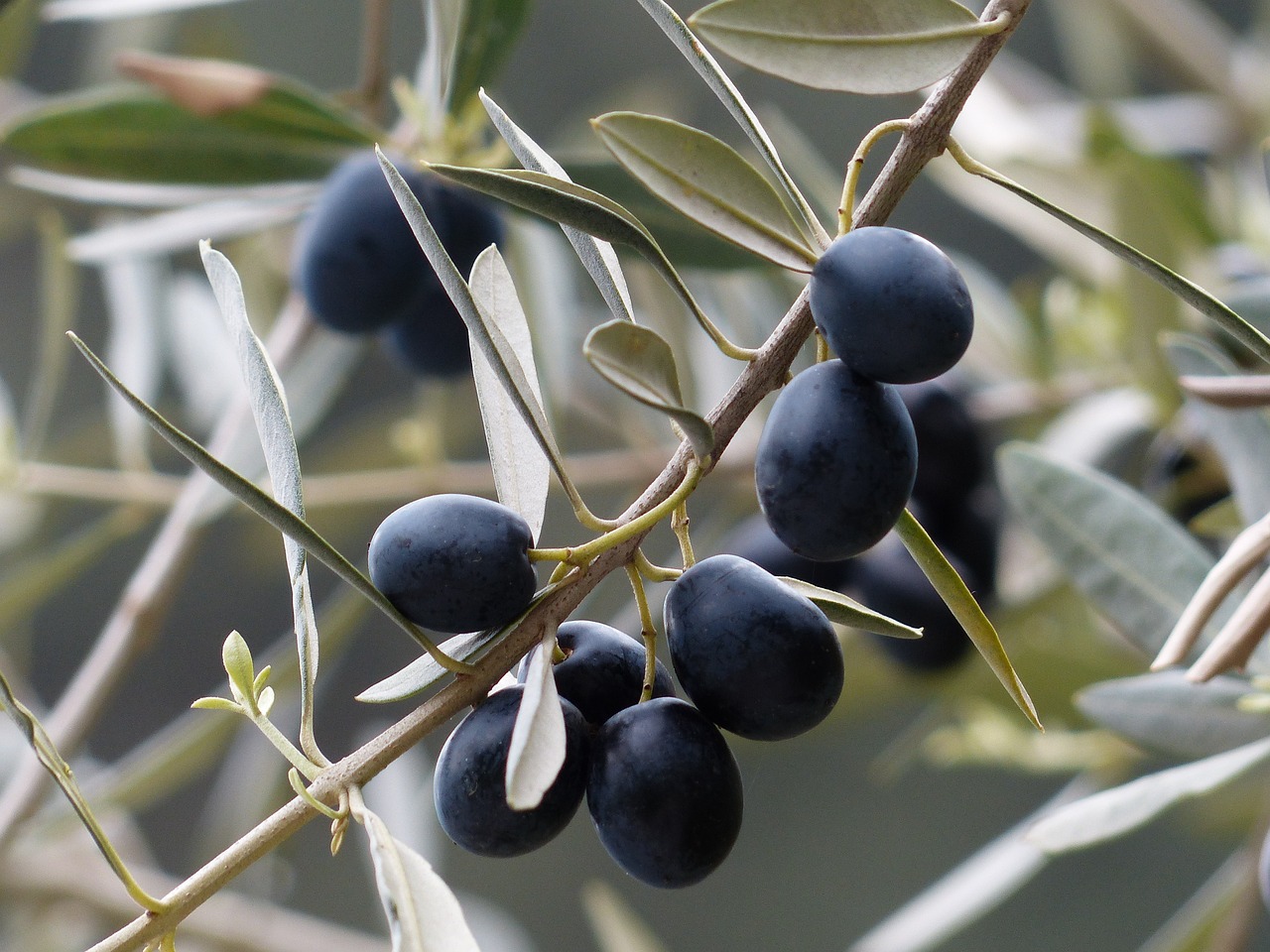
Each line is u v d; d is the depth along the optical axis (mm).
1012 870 1037
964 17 608
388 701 612
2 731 1214
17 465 1107
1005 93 1203
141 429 1133
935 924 1038
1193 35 1411
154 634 921
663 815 609
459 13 787
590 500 1422
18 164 1208
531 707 596
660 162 603
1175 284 599
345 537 1425
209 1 975
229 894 1283
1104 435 1008
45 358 1095
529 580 608
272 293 1284
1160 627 718
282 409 622
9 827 885
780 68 607
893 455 605
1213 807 1228
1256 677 708
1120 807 687
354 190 780
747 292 1126
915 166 610
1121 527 723
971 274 1187
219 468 597
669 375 598
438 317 865
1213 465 918
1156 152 1096
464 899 1375
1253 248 1144
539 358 938
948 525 948
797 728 613
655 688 623
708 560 618
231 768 1312
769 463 606
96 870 1315
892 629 623
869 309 600
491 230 812
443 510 608
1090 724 1046
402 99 840
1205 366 721
